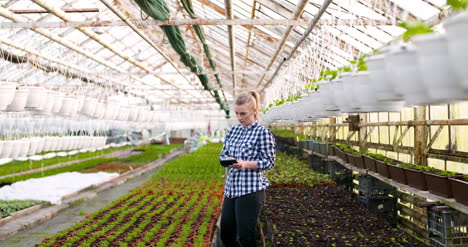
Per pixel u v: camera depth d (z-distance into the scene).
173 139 38.91
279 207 6.57
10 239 7.27
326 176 9.34
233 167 3.98
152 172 18.45
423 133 6.85
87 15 9.42
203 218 6.62
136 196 8.93
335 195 7.59
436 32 1.89
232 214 4.23
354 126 10.37
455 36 1.63
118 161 21.47
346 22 5.04
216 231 6.14
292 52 8.21
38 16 8.75
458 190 4.39
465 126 5.76
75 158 22.19
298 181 8.75
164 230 5.95
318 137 15.83
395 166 5.92
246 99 4.25
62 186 12.23
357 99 2.97
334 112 4.66
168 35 7.47
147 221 6.47
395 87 2.34
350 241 4.68
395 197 7.24
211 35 11.00
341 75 3.32
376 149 9.64
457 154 5.98
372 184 7.27
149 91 25.84
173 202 8.32
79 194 11.74
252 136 4.23
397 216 7.35
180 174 12.35
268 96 14.95
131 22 6.59
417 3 4.20
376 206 7.27
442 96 1.86
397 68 2.16
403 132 7.80
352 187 9.76
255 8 7.21
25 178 13.49
